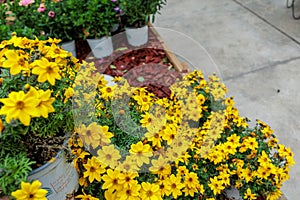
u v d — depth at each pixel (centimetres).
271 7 147
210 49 126
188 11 150
